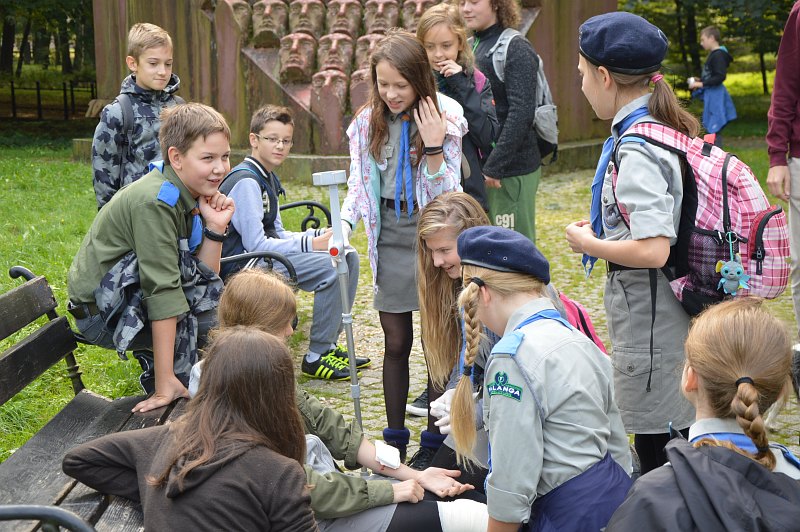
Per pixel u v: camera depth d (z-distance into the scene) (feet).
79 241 27.27
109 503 9.40
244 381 7.58
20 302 11.53
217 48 42.27
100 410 11.86
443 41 15.21
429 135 12.76
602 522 7.95
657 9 74.33
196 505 7.34
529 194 17.60
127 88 17.44
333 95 39.99
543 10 42.65
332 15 42.70
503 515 8.03
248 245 16.38
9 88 86.38
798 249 16.66
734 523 5.90
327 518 9.27
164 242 11.76
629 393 10.44
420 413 15.79
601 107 10.57
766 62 101.35
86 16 69.51
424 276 11.46
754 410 6.27
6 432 14.33
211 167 11.98
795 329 17.99
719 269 9.81
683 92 72.33
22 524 8.95
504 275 8.54
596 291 23.93
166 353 11.80
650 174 9.78
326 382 17.37
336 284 17.11
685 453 6.35
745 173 9.86
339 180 12.41
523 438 7.92
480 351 10.99
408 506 9.41
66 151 50.88
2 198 34.35
